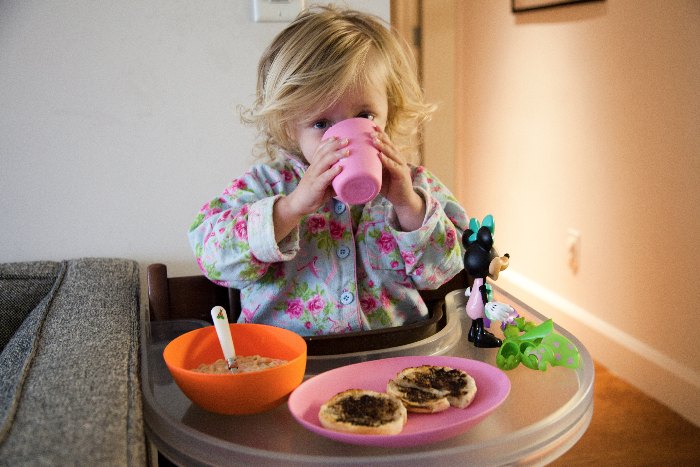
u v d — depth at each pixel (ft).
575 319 8.44
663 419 6.73
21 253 4.30
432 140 10.47
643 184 7.11
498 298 3.98
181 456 2.33
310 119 3.28
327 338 2.94
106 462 1.95
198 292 3.74
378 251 3.63
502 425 2.40
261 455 2.18
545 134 8.85
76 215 4.33
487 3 9.99
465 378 2.61
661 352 7.08
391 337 3.03
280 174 3.70
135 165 4.36
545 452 2.31
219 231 3.28
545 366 2.75
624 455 6.11
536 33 8.84
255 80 4.43
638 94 7.05
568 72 8.26
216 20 4.31
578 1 7.84
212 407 2.51
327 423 2.27
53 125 4.21
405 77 3.66
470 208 11.25
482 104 10.48
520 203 9.63
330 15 3.54
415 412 2.44
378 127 2.95
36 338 2.87
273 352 2.96
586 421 2.51
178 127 4.37
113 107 4.26
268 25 4.38
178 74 4.32
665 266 6.89
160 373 2.95
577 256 8.39
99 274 3.81
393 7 9.87
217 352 2.98
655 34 6.72
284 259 3.24
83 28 4.15
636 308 7.41
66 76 4.17
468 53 10.73
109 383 2.46
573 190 8.38
